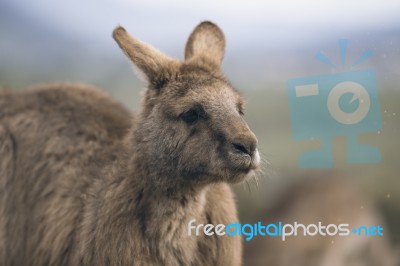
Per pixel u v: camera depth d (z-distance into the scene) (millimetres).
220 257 7723
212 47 8562
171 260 7438
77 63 36438
